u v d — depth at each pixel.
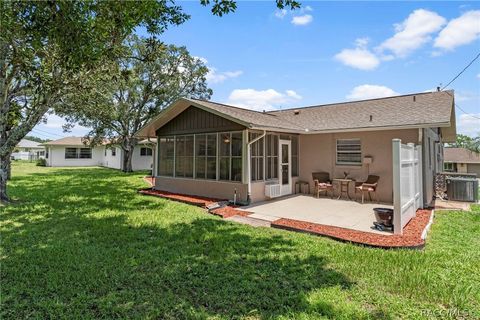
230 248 4.54
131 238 5.08
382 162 9.05
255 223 6.51
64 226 5.83
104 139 22.88
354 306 2.80
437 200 9.71
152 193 10.59
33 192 10.59
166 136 11.52
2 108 8.21
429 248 4.61
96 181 14.95
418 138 8.20
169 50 20.19
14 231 5.43
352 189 9.73
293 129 9.38
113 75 10.02
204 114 9.81
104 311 2.70
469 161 32.53
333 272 3.61
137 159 25.77
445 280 3.37
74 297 2.97
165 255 4.22
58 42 4.67
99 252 4.30
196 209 7.97
